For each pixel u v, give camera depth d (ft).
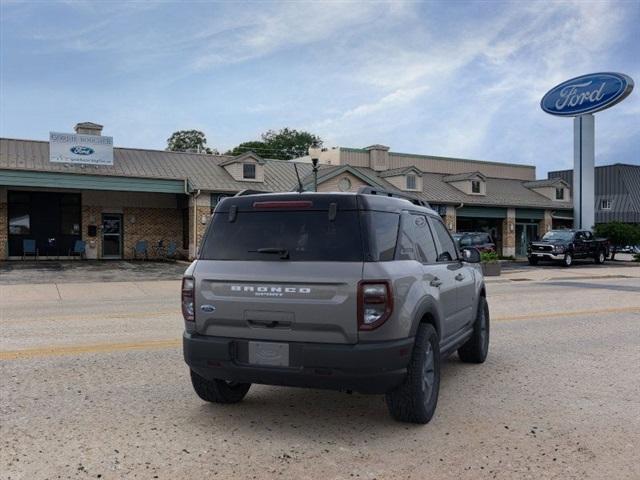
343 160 133.18
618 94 116.67
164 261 94.73
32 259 92.48
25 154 92.79
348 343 14.57
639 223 183.83
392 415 16.31
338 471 13.07
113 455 13.85
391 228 16.14
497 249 134.62
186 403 18.10
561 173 245.86
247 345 15.42
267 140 248.93
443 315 18.49
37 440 14.75
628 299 49.21
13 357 23.88
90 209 96.48
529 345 28.09
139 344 26.81
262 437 15.21
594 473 13.07
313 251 15.14
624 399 18.92
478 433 15.61
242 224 16.20
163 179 92.32
